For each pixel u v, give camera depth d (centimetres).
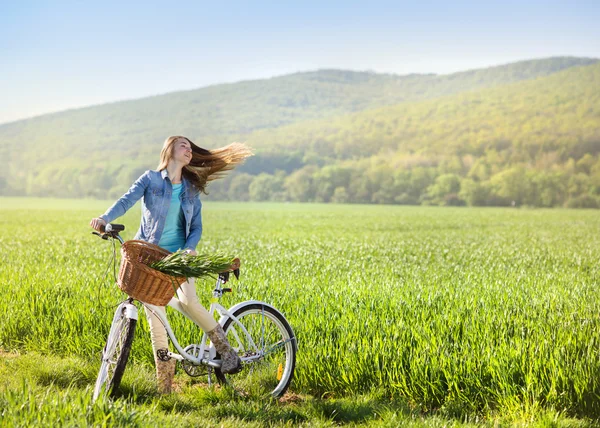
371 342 641
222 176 567
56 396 449
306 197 17125
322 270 1385
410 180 16288
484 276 1384
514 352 580
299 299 859
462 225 4812
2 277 1097
